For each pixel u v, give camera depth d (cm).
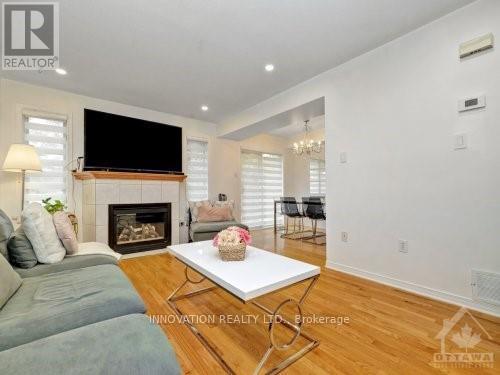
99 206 324
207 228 384
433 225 207
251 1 184
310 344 145
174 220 399
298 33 222
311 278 154
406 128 224
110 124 358
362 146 256
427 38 211
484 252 182
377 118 244
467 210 190
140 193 362
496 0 177
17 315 100
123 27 211
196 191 476
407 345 144
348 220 269
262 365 123
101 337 83
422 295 212
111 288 127
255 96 364
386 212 237
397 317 176
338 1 184
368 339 150
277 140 663
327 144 290
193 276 262
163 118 432
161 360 77
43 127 321
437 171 205
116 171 356
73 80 306
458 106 194
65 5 186
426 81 211
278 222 662
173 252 203
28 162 264
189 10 192
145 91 342
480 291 183
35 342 79
